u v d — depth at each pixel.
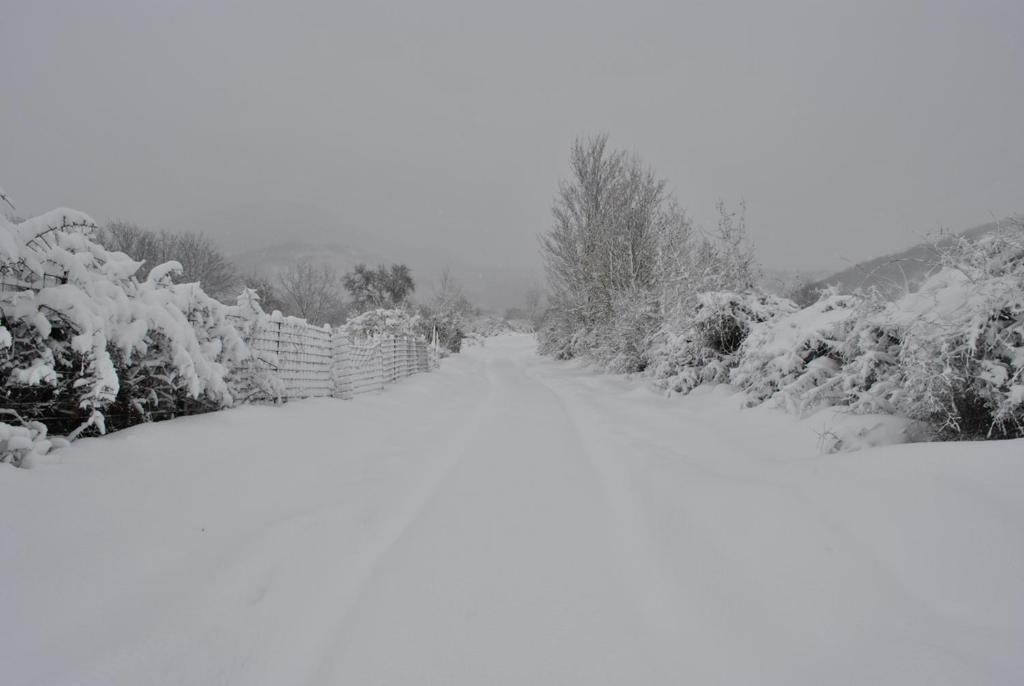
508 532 3.51
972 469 2.65
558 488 4.46
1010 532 2.20
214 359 5.58
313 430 5.81
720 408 7.11
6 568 2.31
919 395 4.39
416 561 3.09
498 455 5.68
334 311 41.03
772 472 3.75
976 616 1.97
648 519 3.61
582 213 22.80
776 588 2.46
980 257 4.23
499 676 2.09
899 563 2.31
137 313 4.40
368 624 2.46
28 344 3.73
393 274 38.06
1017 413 3.85
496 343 61.97
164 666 2.04
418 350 18.11
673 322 10.76
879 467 3.01
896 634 2.00
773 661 2.07
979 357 4.15
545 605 2.61
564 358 28.33
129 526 2.90
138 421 4.76
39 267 3.71
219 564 2.79
